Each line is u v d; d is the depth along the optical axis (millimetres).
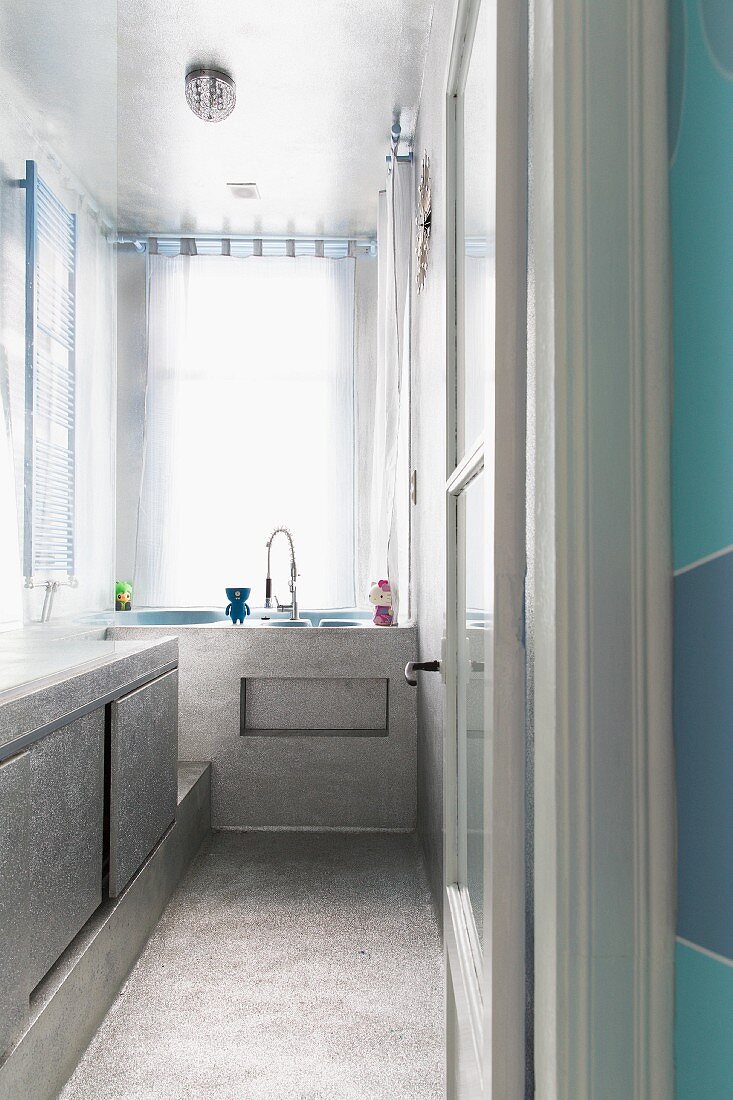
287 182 3816
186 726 3348
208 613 4035
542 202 501
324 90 3062
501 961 585
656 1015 458
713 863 411
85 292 2156
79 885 1715
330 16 2627
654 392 464
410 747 3342
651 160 469
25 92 1866
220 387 4340
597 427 471
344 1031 1842
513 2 593
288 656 3350
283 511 4336
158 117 3250
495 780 594
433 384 2408
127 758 2059
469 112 976
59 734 1593
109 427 2322
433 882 2510
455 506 1156
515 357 592
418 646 3236
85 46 2113
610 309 472
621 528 471
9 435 1821
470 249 957
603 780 468
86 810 1760
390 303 3441
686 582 444
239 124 3307
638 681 465
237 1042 1791
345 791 3342
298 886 2713
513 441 592
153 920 2365
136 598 4254
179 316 4328
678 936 454
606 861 467
